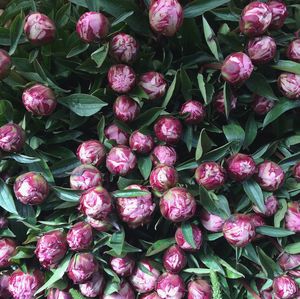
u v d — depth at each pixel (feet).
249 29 1.49
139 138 1.54
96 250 1.55
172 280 1.56
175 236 1.56
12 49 1.51
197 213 1.59
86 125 1.68
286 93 1.59
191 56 1.64
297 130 1.72
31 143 1.61
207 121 1.63
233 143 1.58
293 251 1.60
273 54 1.53
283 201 1.62
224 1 1.53
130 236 1.65
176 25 1.47
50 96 1.50
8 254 1.57
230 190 1.64
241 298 1.68
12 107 1.54
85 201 1.43
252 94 1.64
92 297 1.60
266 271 1.57
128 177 1.59
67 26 1.64
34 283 1.57
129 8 1.55
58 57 1.60
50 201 1.56
